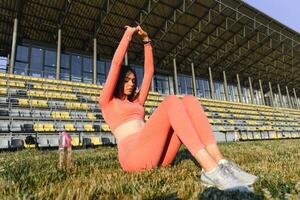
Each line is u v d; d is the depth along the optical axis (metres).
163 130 2.31
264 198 1.78
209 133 2.17
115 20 22.00
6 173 2.65
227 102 29.53
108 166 3.27
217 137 18.45
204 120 2.21
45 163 3.71
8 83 15.41
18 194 1.63
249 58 32.75
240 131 20.91
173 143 2.65
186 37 26.61
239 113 27.12
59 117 13.90
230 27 25.80
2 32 20.34
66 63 23.08
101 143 13.07
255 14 26.95
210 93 33.34
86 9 20.08
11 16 18.75
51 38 22.22
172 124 2.17
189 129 2.07
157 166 2.65
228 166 2.01
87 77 23.97
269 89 41.62
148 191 1.82
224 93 34.91
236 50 30.81
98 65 25.06
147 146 2.39
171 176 2.35
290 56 34.41
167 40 26.25
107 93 2.54
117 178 2.27
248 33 28.41
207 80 33.81
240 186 1.83
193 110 2.26
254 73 36.34
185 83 31.62
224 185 1.86
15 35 17.98
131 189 1.91
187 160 3.67
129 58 27.05
